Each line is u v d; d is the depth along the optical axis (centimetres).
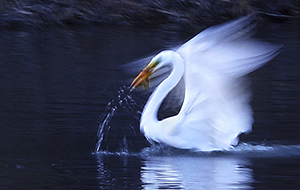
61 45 2723
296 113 1499
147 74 1202
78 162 1110
